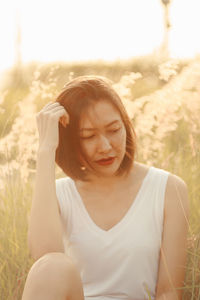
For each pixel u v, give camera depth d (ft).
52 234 7.08
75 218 7.53
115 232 7.28
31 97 11.75
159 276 7.24
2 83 20.65
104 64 27.48
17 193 11.42
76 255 7.52
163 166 11.59
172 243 7.20
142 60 24.39
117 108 7.06
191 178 11.28
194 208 10.29
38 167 7.40
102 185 7.46
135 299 7.38
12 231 10.39
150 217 7.27
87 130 6.99
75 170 7.48
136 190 7.41
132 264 7.26
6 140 12.06
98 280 7.43
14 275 9.46
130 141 7.36
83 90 7.00
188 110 12.66
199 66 11.72
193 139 11.65
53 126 7.40
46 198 7.22
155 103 11.90
